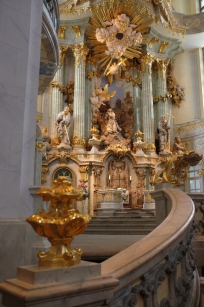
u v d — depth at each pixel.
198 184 16.91
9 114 4.79
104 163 16.52
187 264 3.46
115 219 10.57
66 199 1.78
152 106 18.14
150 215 12.37
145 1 16.19
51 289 1.50
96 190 15.85
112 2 16.05
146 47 18.38
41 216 1.71
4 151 4.64
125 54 18.39
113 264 2.09
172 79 19.44
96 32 17.19
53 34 7.39
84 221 1.75
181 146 17.66
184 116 18.91
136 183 16.66
